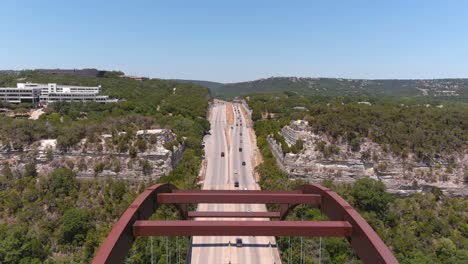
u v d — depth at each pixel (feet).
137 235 60.08
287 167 242.37
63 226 162.91
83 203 188.96
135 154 220.64
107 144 222.69
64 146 221.87
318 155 239.50
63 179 197.77
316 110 295.07
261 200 84.99
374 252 50.98
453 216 191.52
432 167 230.68
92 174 214.28
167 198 82.99
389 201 198.18
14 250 144.66
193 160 271.28
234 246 151.84
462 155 232.94
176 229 60.13
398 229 178.81
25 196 188.34
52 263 146.61
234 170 276.00
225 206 197.26
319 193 85.25
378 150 237.04
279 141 283.79
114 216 179.83
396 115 263.90
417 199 216.74
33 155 219.41
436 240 175.42
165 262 133.59
